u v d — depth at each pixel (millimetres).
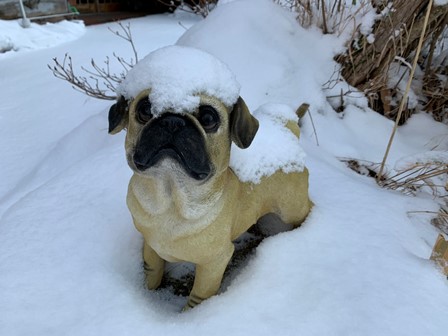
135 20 3090
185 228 453
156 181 422
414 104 1081
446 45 1242
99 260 548
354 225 617
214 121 395
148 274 546
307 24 1127
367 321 454
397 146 1001
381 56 1015
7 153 1105
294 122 623
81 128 1076
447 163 775
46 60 1847
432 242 621
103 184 690
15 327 446
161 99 378
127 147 414
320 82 1040
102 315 463
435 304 481
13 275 508
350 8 1084
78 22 2580
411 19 973
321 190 708
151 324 458
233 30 1031
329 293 494
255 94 952
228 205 473
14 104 1383
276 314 469
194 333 444
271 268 533
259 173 533
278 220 685
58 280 508
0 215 766
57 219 609
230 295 496
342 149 944
